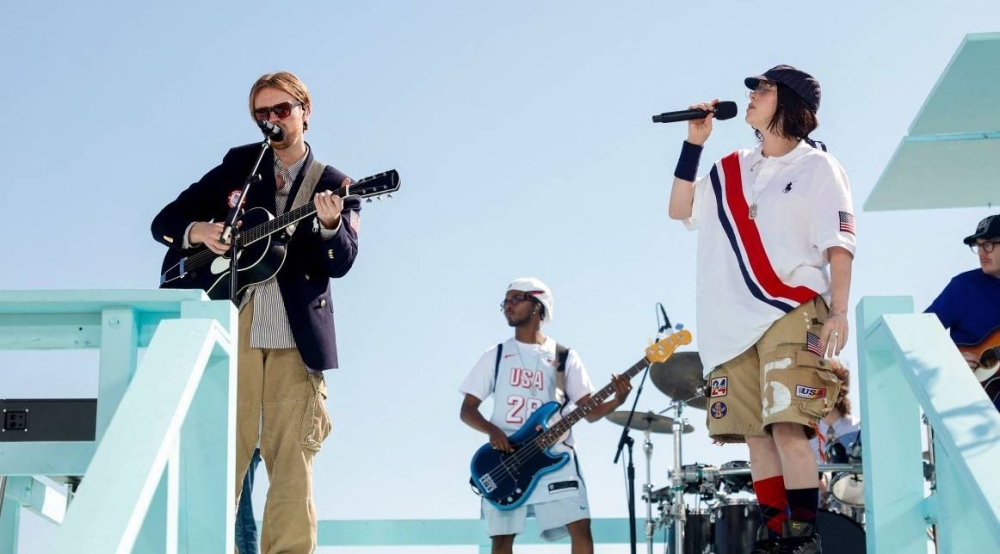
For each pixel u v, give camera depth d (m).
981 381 4.74
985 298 4.78
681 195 4.13
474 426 6.15
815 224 3.83
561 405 6.14
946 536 2.77
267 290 4.18
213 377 2.84
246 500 4.36
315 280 4.23
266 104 4.34
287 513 3.98
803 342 3.75
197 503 2.79
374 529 6.51
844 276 3.74
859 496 5.88
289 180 4.43
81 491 2.08
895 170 5.07
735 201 3.98
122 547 1.96
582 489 6.04
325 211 4.14
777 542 3.72
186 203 4.44
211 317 2.88
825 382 3.75
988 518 2.18
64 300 2.96
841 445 5.86
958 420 2.41
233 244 4.19
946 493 2.77
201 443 2.81
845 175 3.92
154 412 2.30
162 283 4.47
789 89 4.01
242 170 4.43
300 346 4.10
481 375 6.27
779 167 3.96
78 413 3.12
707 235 4.03
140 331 3.12
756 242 3.88
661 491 6.40
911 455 2.99
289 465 4.03
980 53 4.15
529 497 6.00
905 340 2.71
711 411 3.93
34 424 3.11
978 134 4.77
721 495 6.21
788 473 3.71
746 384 3.88
